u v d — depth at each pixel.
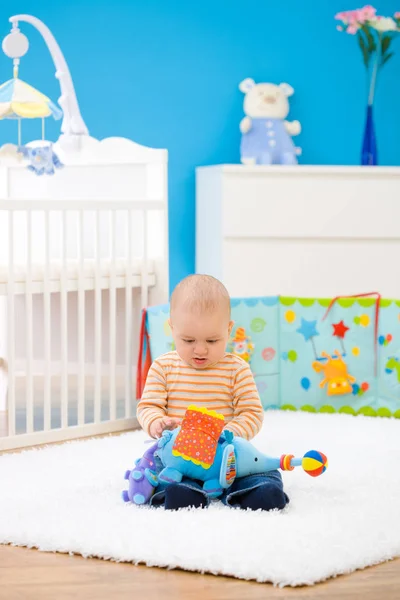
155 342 3.52
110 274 3.52
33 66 4.74
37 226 4.16
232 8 4.93
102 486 2.60
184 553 2.04
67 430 3.38
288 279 4.50
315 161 5.07
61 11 4.77
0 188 4.21
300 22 4.99
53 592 1.91
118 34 4.83
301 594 1.88
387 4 5.07
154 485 2.44
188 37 4.89
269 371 3.74
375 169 4.49
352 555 2.03
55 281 3.36
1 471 2.79
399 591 1.90
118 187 3.96
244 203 4.45
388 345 3.62
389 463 2.85
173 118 4.91
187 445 2.42
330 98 5.05
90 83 4.82
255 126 4.84
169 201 4.92
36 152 3.62
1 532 2.21
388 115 5.09
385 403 3.64
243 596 1.87
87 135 3.89
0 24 4.68
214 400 2.62
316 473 2.42
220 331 2.58
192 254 4.96
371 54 4.79
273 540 2.10
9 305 3.21
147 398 2.64
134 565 2.04
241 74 4.95
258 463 2.44
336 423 3.47
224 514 2.30
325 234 4.50
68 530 2.20
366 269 4.54
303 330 3.71
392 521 2.25
